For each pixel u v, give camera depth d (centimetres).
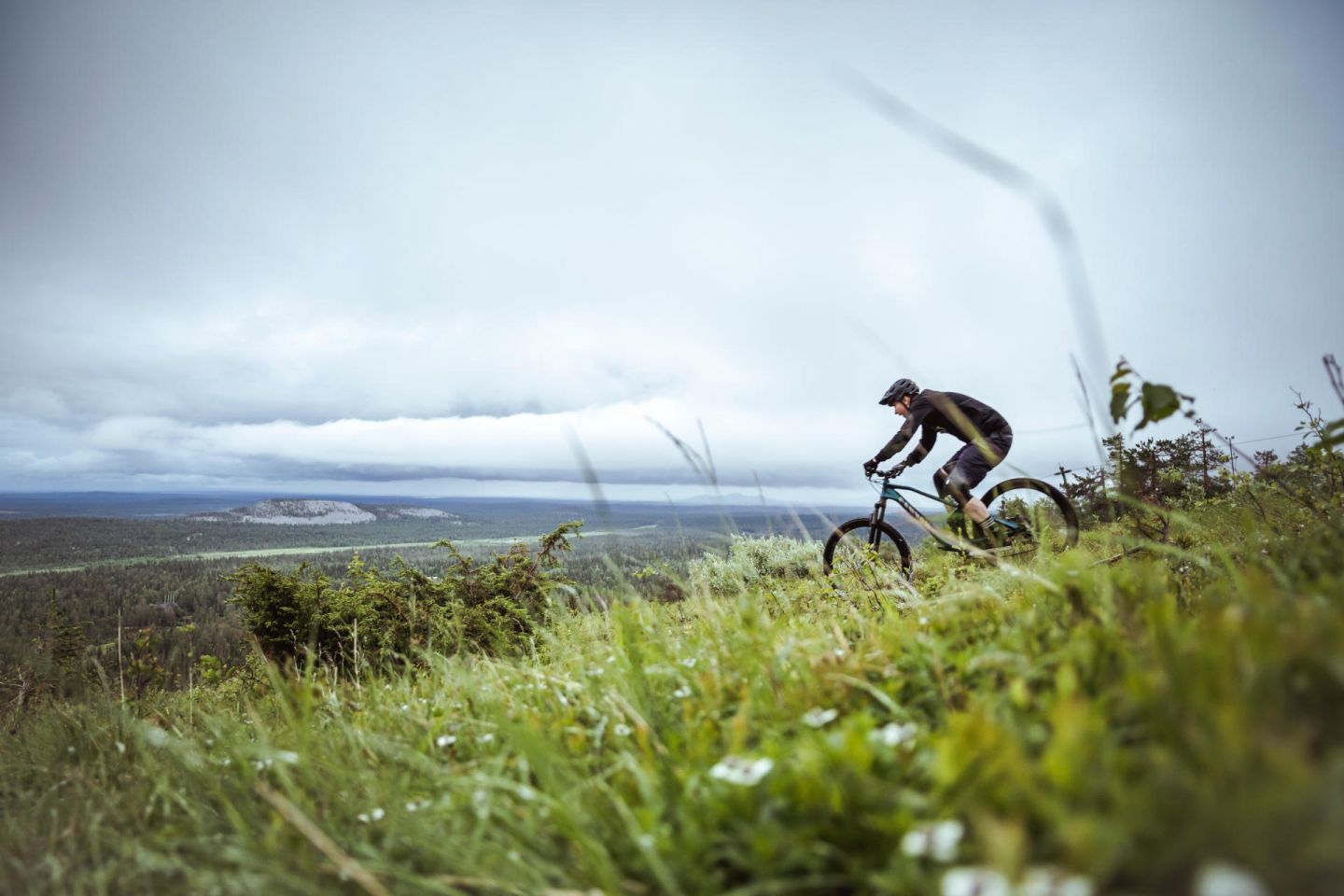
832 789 127
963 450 584
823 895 120
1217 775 89
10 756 358
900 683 187
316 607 665
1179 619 166
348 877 163
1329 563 190
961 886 86
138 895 181
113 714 342
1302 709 107
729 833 136
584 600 340
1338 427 194
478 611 623
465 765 215
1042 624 202
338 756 244
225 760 259
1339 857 72
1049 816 97
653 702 218
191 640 609
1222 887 70
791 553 661
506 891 145
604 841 152
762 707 194
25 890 191
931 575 479
